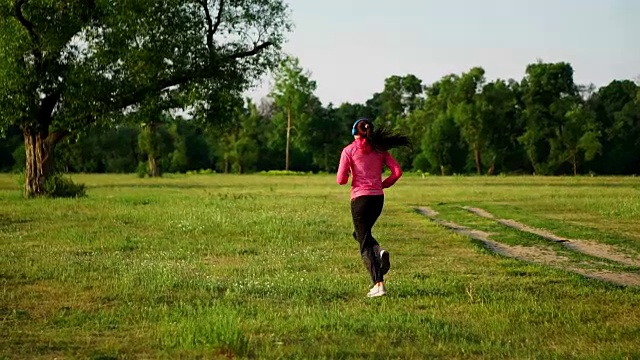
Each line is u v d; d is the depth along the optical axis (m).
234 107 31.09
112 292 8.00
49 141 28.30
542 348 5.62
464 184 48.06
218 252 11.97
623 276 9.80
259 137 107.25
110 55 26.08
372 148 7.97
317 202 26.03
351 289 8.26
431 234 15.06
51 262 10.40
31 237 14.05
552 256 11.99
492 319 6.66
